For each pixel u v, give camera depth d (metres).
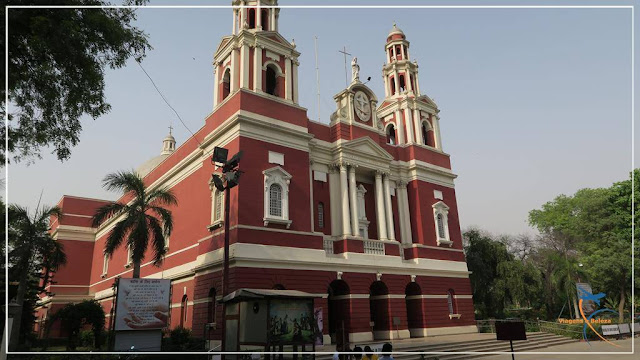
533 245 55.19
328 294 27.55
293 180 25.81
